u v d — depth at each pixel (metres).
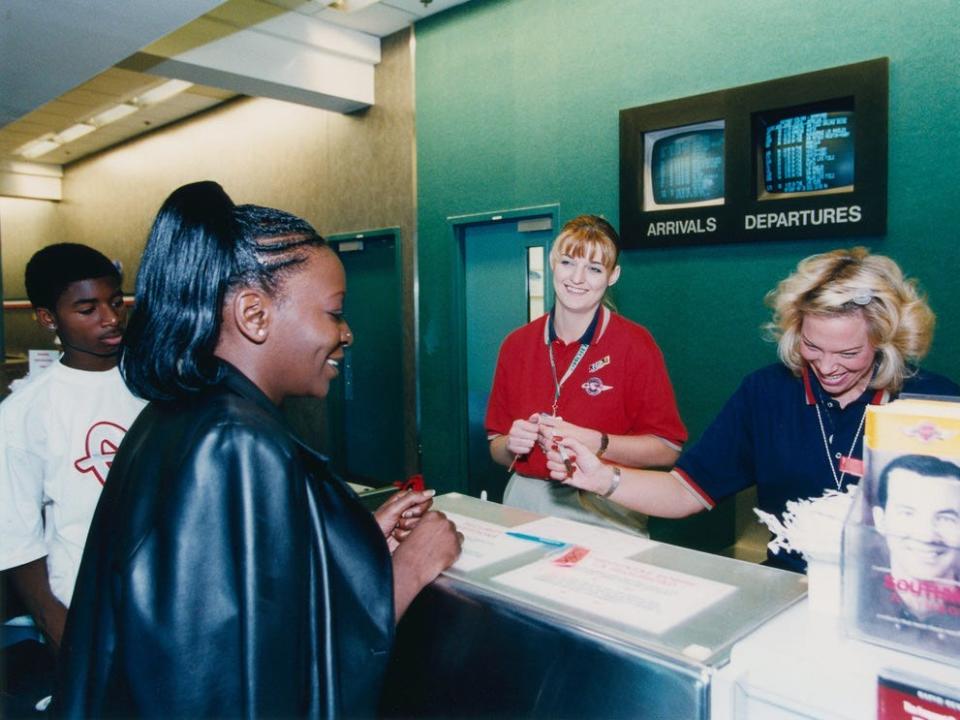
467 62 4.17
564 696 0.79
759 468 1.48
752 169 3.07
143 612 0.66
